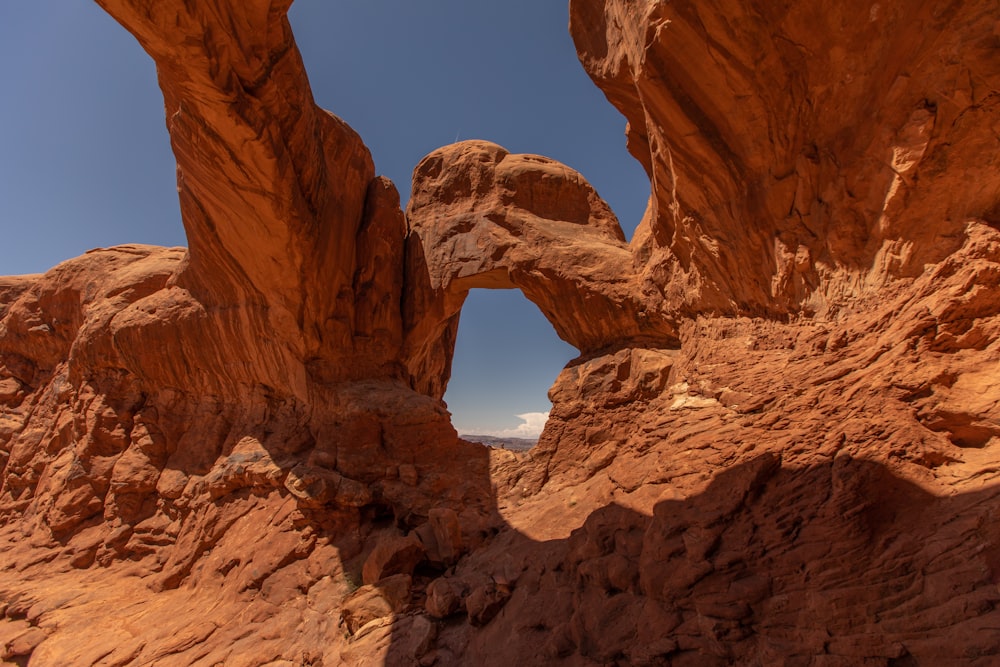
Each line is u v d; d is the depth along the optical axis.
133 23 7.53
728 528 6.03
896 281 6.17
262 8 8.61
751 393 7.51
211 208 12.14
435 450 13.29
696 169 8.21
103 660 9.26
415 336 16.12
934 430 5.51
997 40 4.92
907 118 5.73
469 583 8.98
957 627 4.06
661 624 5.84
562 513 10.22
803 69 6.30
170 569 12.21
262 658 8.67
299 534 11.30
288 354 14.12
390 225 16.22
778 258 7.57
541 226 15.45
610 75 10.06
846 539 5.12
